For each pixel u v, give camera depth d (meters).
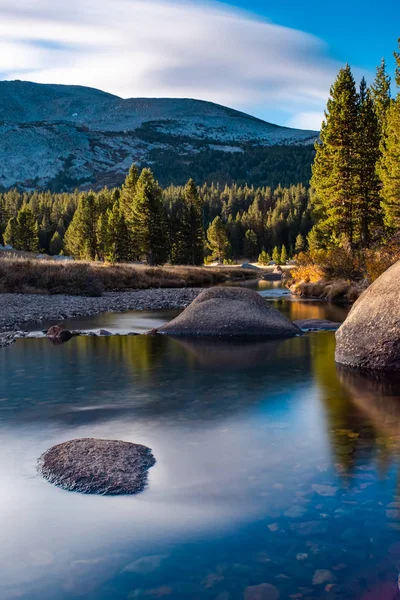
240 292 16.83
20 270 31.53
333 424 6.68
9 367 10.98
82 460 5.23
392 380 9.39
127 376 9.99
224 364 11.16
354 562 3.48
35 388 8.99
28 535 3.92
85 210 103.94
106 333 16.23
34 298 27.53
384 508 4.21
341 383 9.18
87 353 12.75
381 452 5.55
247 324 15.70
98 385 9.21
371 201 41.09
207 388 8.92
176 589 3.25
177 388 8.94
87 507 4.36
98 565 3.52
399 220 34.88
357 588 3.21
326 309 24.09
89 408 7.63
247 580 3.32
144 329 17.59
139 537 3.86
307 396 8.25
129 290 38.72
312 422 6.79
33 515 4.23
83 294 31.31
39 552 3.69
